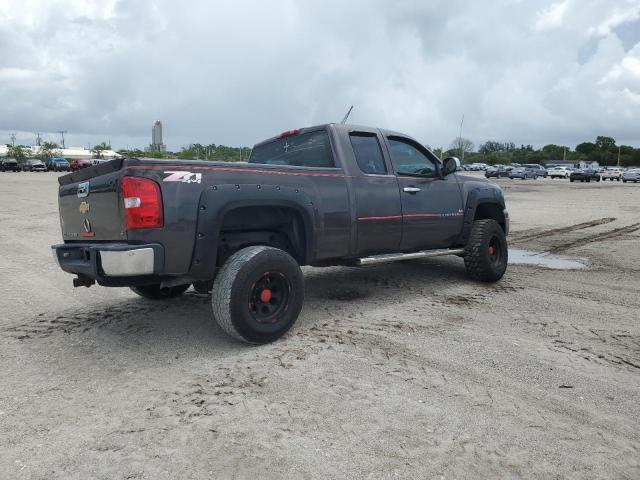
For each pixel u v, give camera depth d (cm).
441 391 318
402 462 244
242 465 242
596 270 702
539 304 522
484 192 632
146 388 326
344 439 263
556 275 669
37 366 365
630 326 447
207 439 264
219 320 386
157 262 353
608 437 267
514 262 767
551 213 1542
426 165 582
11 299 556
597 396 312
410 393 315
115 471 238
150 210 349
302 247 451
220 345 404
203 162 380
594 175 4684
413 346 398
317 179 451
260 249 393
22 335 434
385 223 509
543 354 380
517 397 310
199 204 369
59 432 273
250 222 426
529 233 1101
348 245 479
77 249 384
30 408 300
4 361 375
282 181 422
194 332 437
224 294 377
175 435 269
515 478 233
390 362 365
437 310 501
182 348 398
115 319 477
